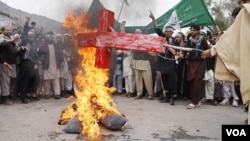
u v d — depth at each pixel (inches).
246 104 165.9
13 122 231.9
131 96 358.6
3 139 190.9
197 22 344.8
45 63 331.0
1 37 278.8
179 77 334.0
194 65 293.6
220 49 172.1
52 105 300.7
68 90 352.8
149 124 228.1
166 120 241.8
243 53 163.8
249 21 165.3
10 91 321.4
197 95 297.0
